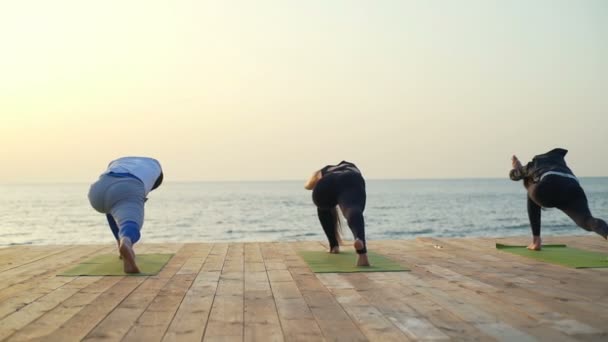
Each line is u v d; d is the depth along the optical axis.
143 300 3.41
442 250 5.87
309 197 52.53
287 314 3.01
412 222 23.88
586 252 5.54
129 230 4.36
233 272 4.50
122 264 4.93
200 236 19.00
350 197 4.93
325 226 5.56
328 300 3.37
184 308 3.18
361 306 3.20
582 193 5.04
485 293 3.54
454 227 21.64
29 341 2.53
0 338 2.58
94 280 4.13
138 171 4.74
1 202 49.06
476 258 5.25
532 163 5.33
